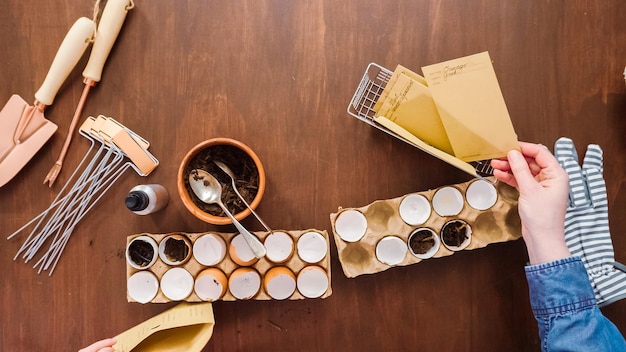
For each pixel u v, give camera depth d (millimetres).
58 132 904
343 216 849
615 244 904
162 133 897
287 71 893
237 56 894
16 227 906
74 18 893
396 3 887
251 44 892
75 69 900
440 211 854
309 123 896
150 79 895
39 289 907
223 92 896
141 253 860
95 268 906
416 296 911
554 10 890
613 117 897
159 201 854
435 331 912
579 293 688
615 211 903
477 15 888
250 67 894
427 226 849
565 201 711
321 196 901
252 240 777
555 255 694
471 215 849
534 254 716
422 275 910
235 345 913
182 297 833
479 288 907
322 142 898
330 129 897
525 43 892
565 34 892
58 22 893
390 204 864
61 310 908
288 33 890
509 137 787
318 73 892
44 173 906
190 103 898
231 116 897
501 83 896
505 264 906
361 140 898
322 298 912
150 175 900
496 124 793
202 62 895
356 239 845
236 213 846
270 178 898
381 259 854
